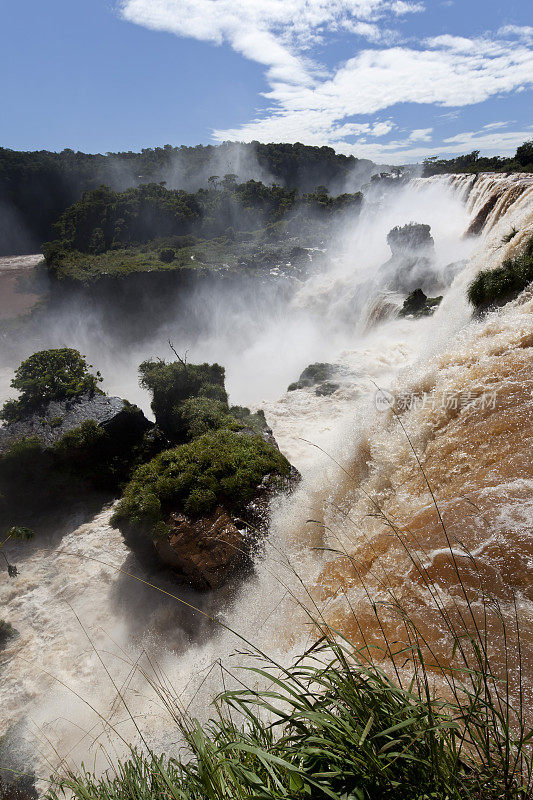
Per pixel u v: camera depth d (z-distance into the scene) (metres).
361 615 5.67
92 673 11.30
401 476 9.59
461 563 5.50
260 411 20.22
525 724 3.48
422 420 10.32
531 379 9.54
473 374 10.56
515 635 4.39
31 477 17.73
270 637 7.12
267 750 2.54
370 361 29.84
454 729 2.48
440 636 4.71
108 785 3.44
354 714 2.52
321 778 2.33
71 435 17.86
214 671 6.86
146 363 20.94
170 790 2.82
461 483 7.62
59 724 9.95
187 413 18.83
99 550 15.50
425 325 34.38
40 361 21.47
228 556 11.95
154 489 13.62
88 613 13.19
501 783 2.39
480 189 57.47
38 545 16.33
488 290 20.62
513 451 7.59
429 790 2.30
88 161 184.25
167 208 124.06
